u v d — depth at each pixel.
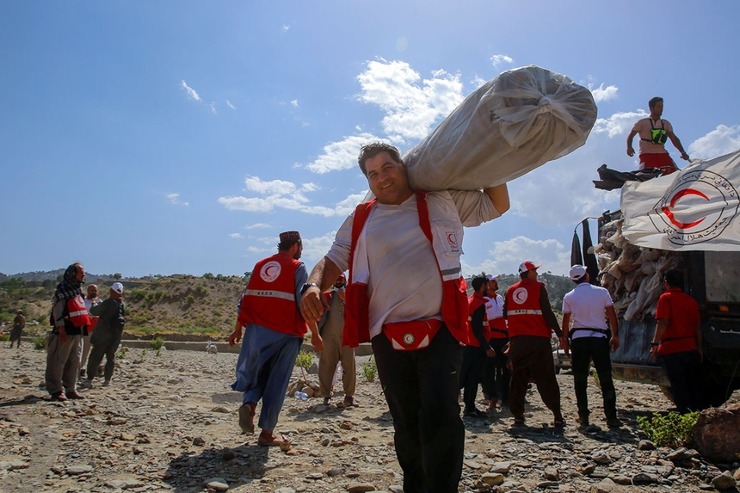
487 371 8.80
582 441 6.17
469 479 4.55
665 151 9.66
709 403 7.57
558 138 2.65
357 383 11.92
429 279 2.96
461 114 2.86
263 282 5.78
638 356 8.30
